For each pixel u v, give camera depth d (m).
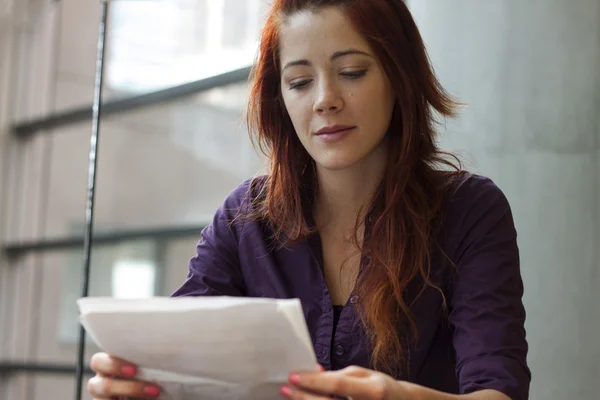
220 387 0.92
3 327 5.42
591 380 2.20
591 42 2.29
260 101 1.30
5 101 5.26
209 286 1.30
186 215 6.83
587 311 2.23
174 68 5.95
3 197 5.34
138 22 5.91
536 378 2.30
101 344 0.96
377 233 1.19
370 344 1.17
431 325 1.19
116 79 5.80
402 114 1.21
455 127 2.44
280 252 1.27
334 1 1.15
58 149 5.71
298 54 1.16
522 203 2.37
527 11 2.40
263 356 0.87
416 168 1.24
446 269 1.20
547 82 2.35
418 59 1.24
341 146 1.15
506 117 2.40
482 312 1.12
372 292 1.16
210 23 5.97
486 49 2.45
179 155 6.91
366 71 1.16
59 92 5.46
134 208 6.89
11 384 5.39
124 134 6.89
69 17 5.50
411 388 0.90
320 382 0.86
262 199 1.31
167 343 0.90
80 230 5.86
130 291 6.05
